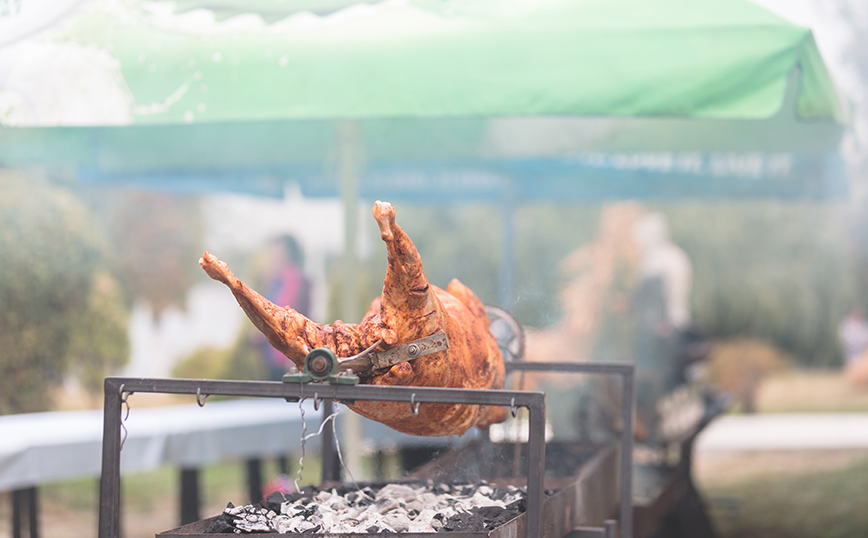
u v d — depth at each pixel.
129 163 4.70
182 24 2.67
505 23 2.58
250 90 2.58
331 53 2.60
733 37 2.48
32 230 8.61
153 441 4.09
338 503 2.13
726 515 6.73
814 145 4.54
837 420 12.03
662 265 8.23
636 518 3.73
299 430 4.75
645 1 2.58
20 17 2.71
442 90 2.56
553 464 3.09
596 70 2.53
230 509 1.96
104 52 2.63
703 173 5.96
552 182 6.64
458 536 1.72
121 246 11.29
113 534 1.80
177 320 12.28
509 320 2.92
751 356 15.32
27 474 3.60
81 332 9.22
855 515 6.60
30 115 2.61
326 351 1.72
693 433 4.89
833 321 16.02
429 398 1.72
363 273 12.59
